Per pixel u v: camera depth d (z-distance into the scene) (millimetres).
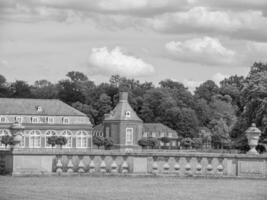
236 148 135625
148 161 39406
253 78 135875
